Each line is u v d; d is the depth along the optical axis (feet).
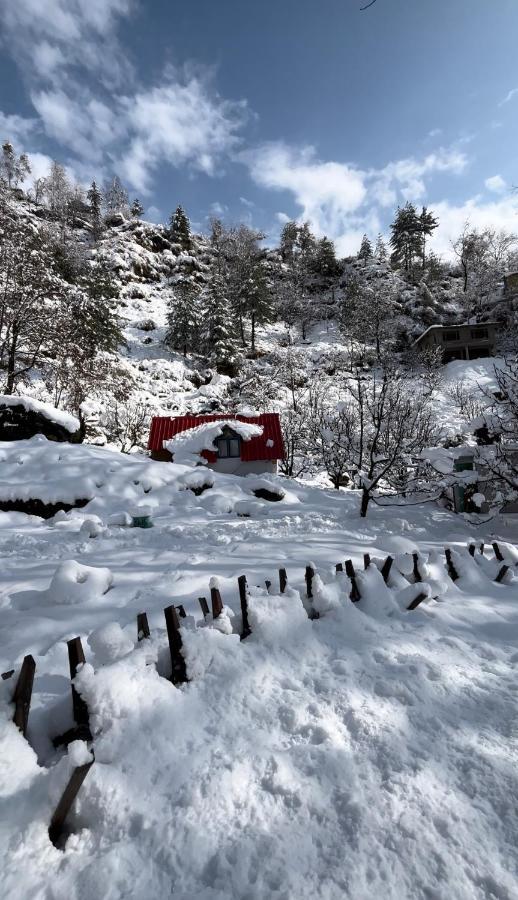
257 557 17.84
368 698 7.38
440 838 4.81
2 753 5.32
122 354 132.87
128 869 4.50
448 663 8.71
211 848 4.73
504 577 14.33
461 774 5.74
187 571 15.55
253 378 120.37
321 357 142.92
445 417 83.82
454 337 145.28
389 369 41.45
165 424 69.00
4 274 68.74
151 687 6.77
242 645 8.41
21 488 33.81
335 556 17.80
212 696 7.13
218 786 5.48
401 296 189.06
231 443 62.49
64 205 231.71
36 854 4.58
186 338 141.90
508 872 4.42
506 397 29.86
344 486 65.77
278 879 4.38
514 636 10.17
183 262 213.46
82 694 6.23
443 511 35.09
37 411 48.57
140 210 287.07
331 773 5.74
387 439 36.73
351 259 244.83
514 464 29.32
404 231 231.91
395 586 12.12
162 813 5.12
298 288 212.64
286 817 5.11
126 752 5.89
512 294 157.28
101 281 124.26
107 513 32.58
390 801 5.29
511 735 6.50
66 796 4.95
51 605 12.26
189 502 36.40
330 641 9.28
